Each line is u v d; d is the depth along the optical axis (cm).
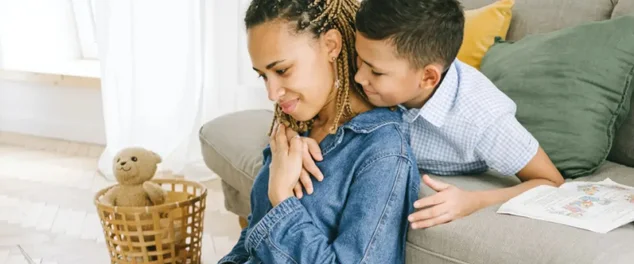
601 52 151
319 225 115
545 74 154
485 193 124
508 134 129
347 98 116
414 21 109
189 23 276
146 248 184
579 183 131
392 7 108
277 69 108
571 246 105
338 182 115
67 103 335
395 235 113
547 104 152
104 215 182
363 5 111
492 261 111
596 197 122
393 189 110
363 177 111
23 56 341
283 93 111
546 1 178
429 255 119
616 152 159
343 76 114
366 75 113
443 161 139
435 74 117
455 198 119
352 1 116
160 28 278
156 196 190
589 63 150
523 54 162
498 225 114
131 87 287
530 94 155
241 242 133
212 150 196
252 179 173
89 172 292
